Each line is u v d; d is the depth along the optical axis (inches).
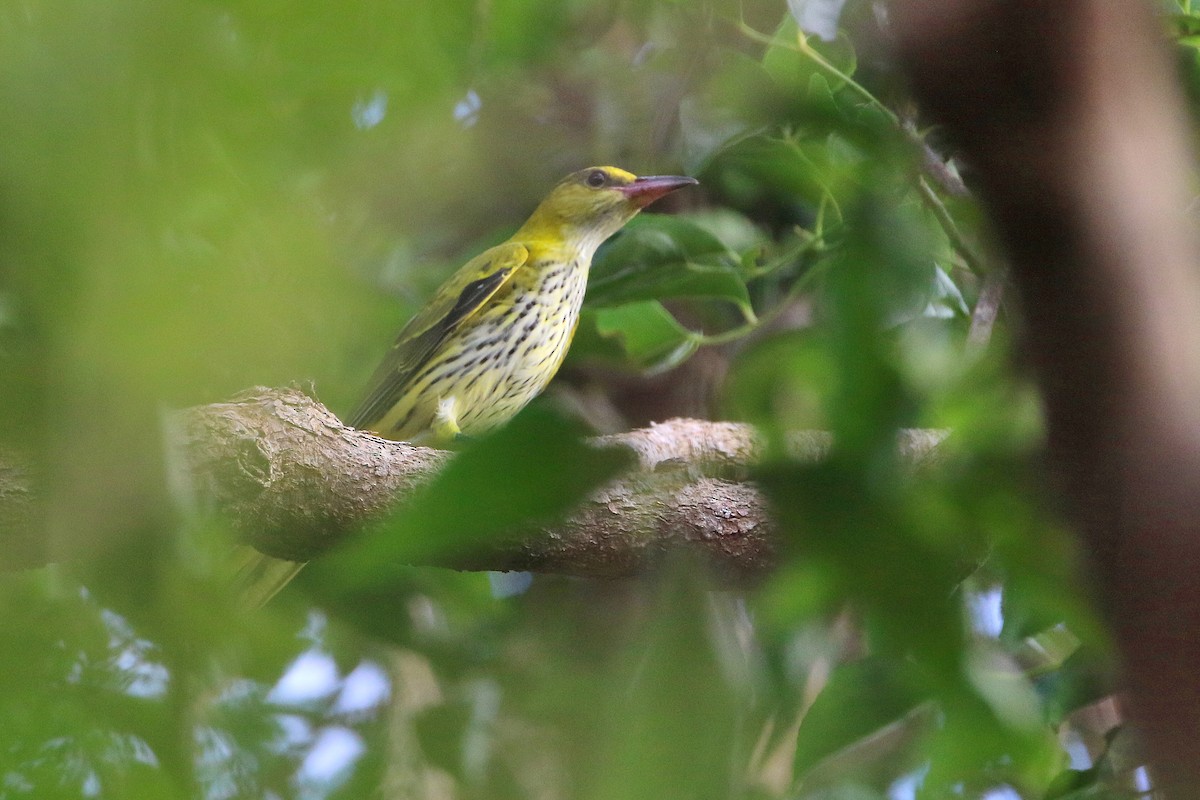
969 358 123.0
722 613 86.4
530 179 435.5
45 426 73.6
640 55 360.5
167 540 82.5
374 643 328.5
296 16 72.4
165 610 107.0
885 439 85.3
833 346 90.6
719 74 198.8
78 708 140.7
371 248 138.7
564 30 212.4
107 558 80.8
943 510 95.4
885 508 83.2
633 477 135.1
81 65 68.7
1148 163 66.1
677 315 419.8
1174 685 62.6
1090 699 227.9
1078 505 66.4
